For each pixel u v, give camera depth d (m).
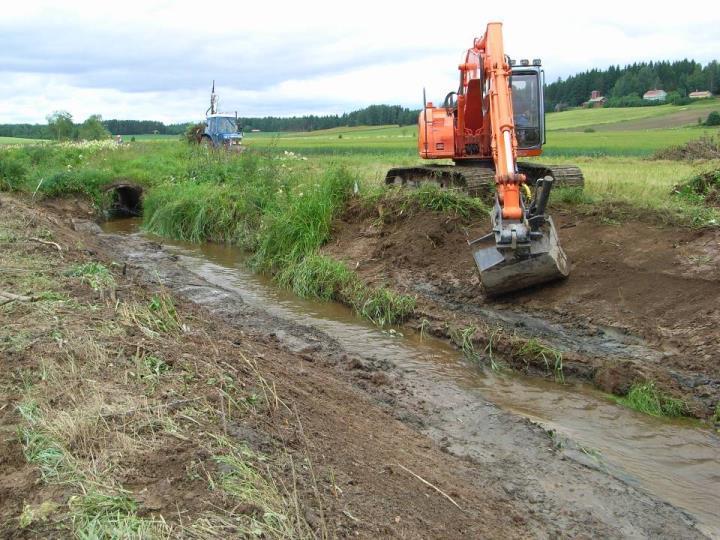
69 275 7.62
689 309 7.96
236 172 20.06
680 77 101.44
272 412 4.77
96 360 4.90
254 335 8.17
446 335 9.04
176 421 4.14
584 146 41.53
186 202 17.64
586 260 9.66
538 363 7.85
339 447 4.58
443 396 7.05
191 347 5.76
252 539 3.09
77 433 3.79
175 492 3.37
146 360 5.06
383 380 7.37
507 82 9.64
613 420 6.58
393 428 5.82
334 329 9.67
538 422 6.54
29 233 10.18
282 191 16.42
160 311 6.55
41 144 31.16
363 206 13.76
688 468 5.66
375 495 3.97
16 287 6.75
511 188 8.46
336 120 105.38
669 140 46.22
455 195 12.16
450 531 3.92
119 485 3.37
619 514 4.84
